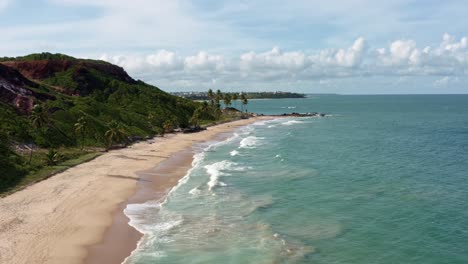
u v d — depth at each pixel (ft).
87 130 260.01
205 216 120.98
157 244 99.35
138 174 177.68
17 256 88.07
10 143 191.83
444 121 494.18
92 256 91.30
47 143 216.33
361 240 102.73
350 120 537.24
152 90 486.38
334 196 143.74
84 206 126.93
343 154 239.91
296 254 93.91
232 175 178.19
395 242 101.40
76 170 179.63
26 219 111.55
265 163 208.64
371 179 171.12
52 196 135.03
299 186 158.30
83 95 382.83
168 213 123.65
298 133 370.12
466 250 95.91
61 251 92.53
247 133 375.66
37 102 264.11
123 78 475.72
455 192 148.87
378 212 125.29
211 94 591.78
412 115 622.54
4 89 263.70
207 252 94.84
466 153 242.17
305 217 120.57
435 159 221.66
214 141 312.09
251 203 134.62
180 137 330.34
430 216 120.88
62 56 471.21
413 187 156.76
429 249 96.84
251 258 91.45
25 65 407.64
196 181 166.40
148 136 310.04
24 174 161.48
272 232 107.55
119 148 251.39
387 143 291.58
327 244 100.12
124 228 109.81
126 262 88.99
